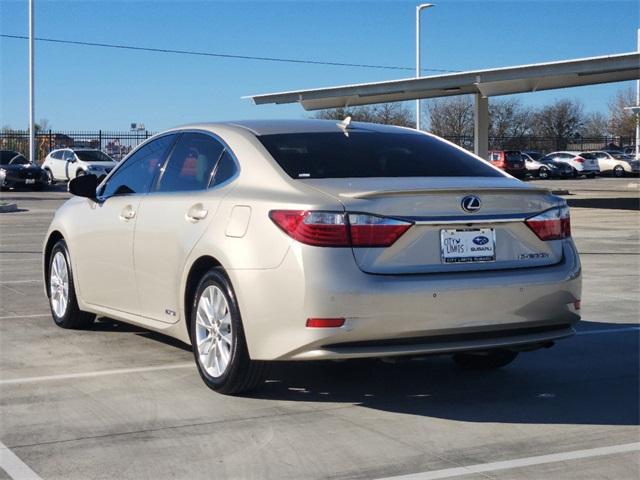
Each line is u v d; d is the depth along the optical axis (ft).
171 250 19.12
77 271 23.58
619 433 15.80
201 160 19.71
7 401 17.65
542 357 22.11
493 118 270.05
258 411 17.01
